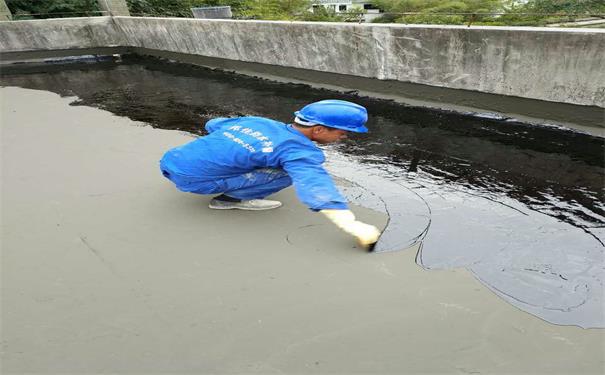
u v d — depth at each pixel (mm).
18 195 2682
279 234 2250
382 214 2475
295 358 1535
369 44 4230
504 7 8125
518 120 3604
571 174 2842
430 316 1716
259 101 4785
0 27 6988
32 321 1720
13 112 4508
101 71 6805
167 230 2289
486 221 2383
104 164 3121
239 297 1825
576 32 3020
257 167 2068
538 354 1547
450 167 3029
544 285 1893
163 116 4398
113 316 1735
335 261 2049
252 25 5254
